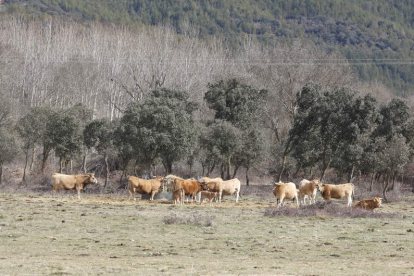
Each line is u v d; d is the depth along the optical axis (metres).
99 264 18.42
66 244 22.86
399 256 20.94
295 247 22.92
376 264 19.09
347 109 66.69
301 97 69.31
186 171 80.88
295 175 77.88
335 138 67.56
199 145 68.56
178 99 71.94
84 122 76.94
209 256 20.72
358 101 66.25
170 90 72.19
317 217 33.50
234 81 77.06
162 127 61.09
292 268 17.97
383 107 69.06
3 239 23.59
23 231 25.83
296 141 70.00
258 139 70.44
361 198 55.00
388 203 50.88
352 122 65.62
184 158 68.25
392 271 17.50
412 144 66.62
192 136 62.94
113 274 16.55
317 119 67.88
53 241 23.48
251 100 76.00
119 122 67.50
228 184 44.69
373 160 57.06
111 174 78.06
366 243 23.95
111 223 29.22
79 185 45.72
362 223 30.98
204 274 16.64
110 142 65.50
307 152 71.88
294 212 34.00
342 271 17.45
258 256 20.83
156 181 45.78
